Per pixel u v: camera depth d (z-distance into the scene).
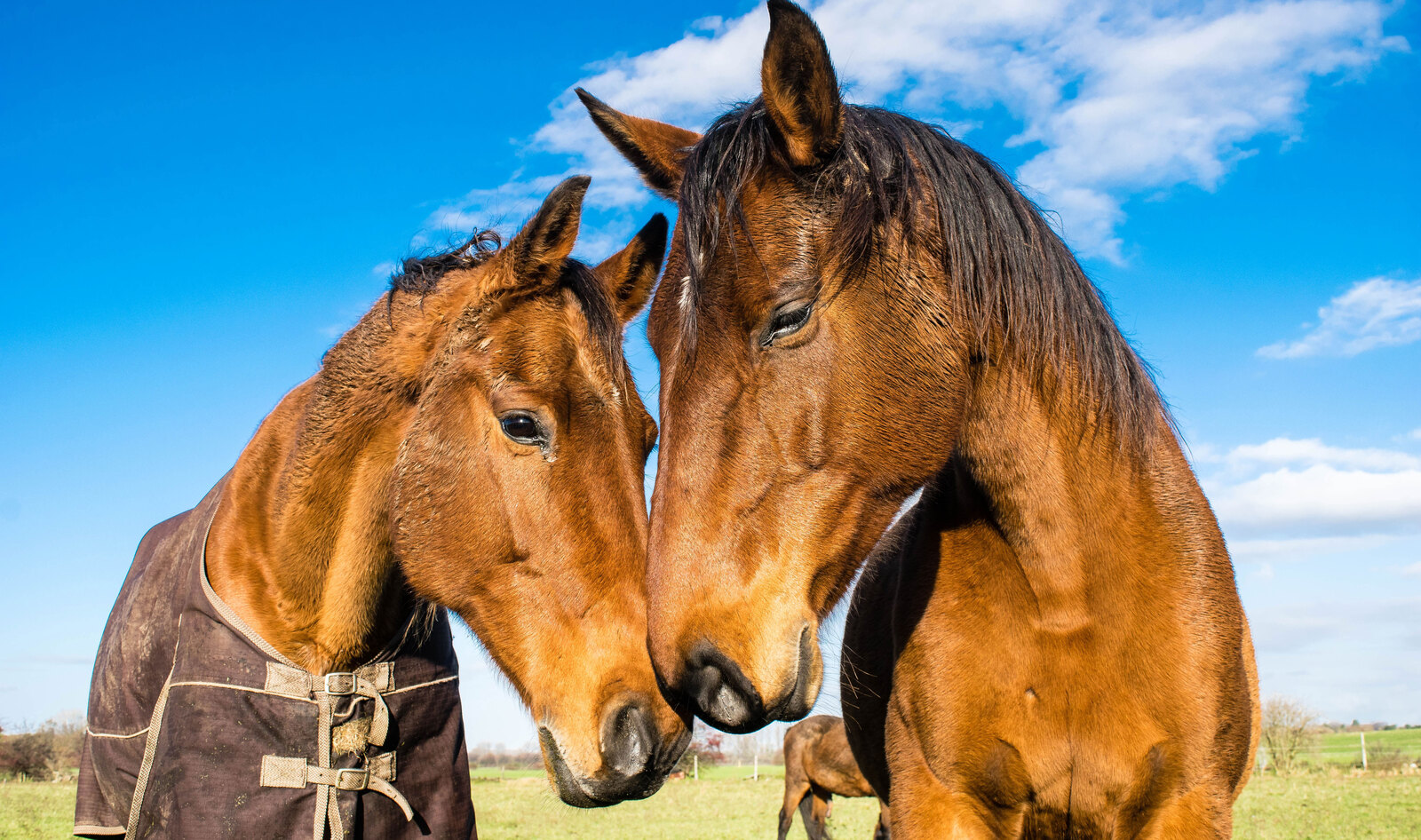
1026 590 2.44
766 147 2.05
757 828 15.65
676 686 1.90
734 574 1.94
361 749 2.57
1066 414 2.37
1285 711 31.52
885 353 2.07
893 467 2.11
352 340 2.70
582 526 2.42
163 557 2.96
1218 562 2.52
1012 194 2.43
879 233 2.07
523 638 2.44
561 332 2.53
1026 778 2.46
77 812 2.92
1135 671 2.36
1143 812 2.41
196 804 2.34
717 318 1.99
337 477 2.60
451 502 2.50
